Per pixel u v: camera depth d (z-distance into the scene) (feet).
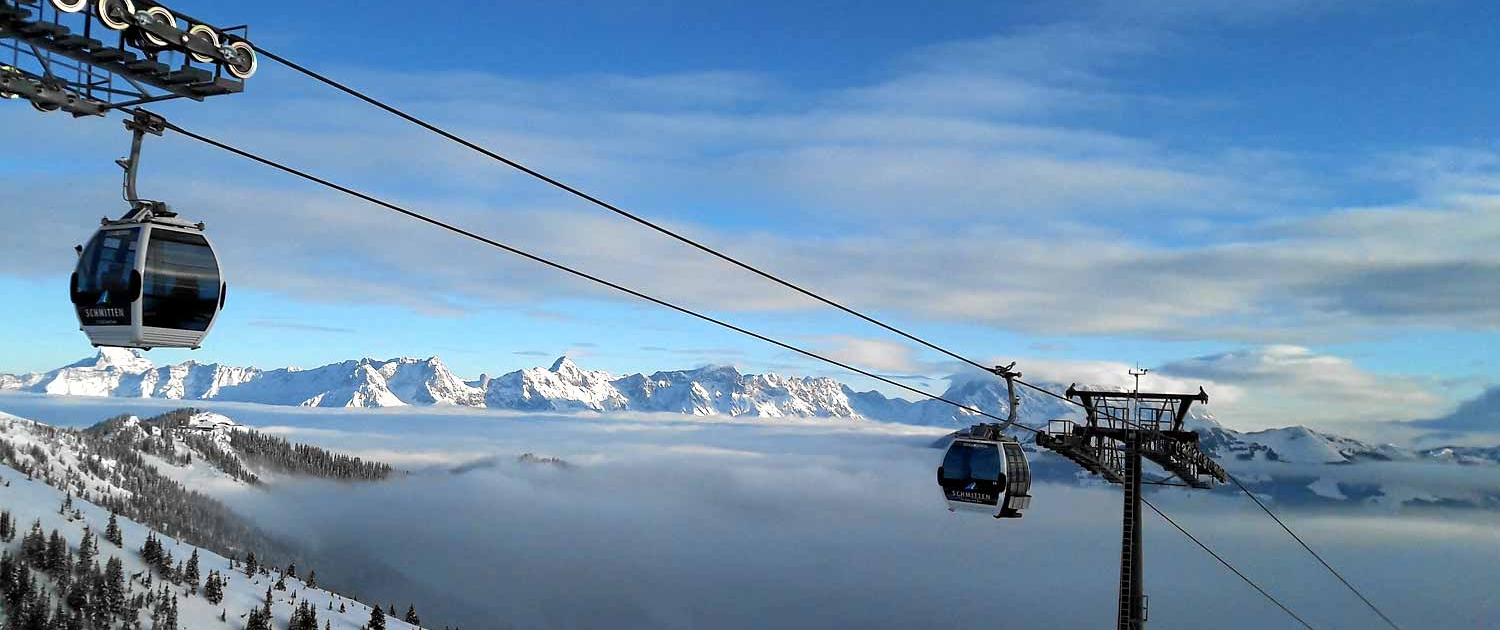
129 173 55.52
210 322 59.16
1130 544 128.26
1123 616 125.49
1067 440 123.24
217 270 59.26
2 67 42.42
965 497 115.85
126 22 44.01
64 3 42.32
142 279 55.72
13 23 41.50
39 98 43.42
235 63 47.80
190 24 46.39
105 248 57.00
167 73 45.98
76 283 57.36
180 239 57.72
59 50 43.55
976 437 117.80
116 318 56.39
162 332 57.00
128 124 50.78
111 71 45.52
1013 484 114.93
